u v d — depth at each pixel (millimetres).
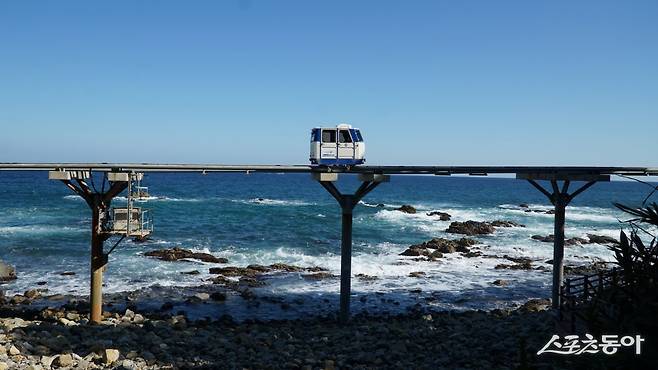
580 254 41031
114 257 34031
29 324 17875
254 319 22234
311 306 24875
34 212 57219
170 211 60438
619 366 11102
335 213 63125
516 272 33500
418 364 14906
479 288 29094
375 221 57281
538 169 20828
